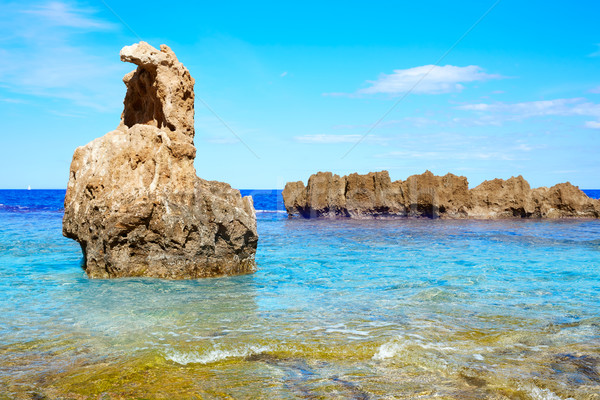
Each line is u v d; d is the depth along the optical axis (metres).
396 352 7.88
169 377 6.82
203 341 8.41
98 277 14.77
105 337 8.62
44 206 72.31
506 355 7.77
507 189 54.38
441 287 13.59
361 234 32.16
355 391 6.38
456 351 7.96
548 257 20.27
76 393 6.25
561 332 9.05
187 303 11.44
